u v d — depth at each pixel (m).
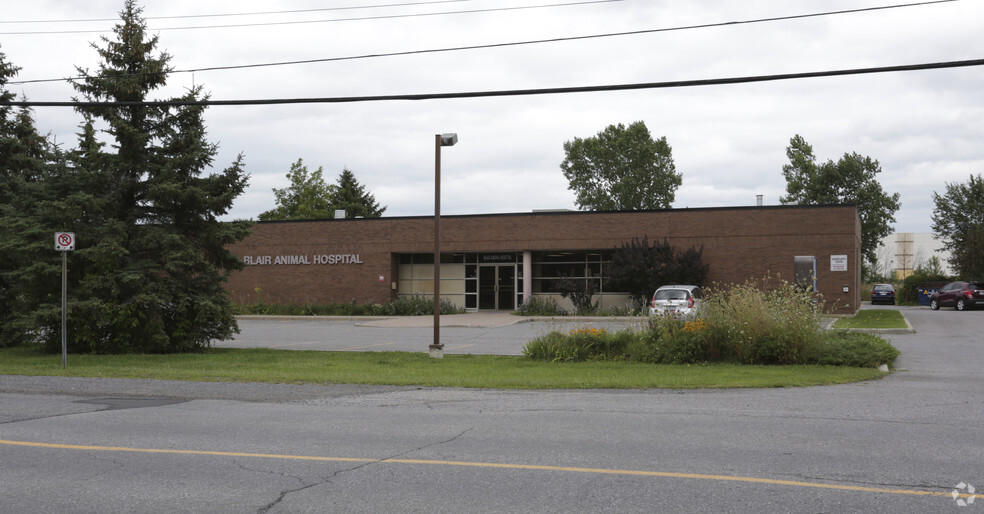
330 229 40.94
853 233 33.53
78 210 18.73
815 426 8.85
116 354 19.05
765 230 34.56
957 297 41.62
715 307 17.53
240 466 6.89
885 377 14.20
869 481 6.26
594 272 38.25
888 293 57.81
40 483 6.32
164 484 6.26
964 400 11.07
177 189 19.14
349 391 12.13
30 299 19.52
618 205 66.94
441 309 38.50
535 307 36.44
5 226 19.02
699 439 8.05
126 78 19.70
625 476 6.43
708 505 5.56
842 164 58.94
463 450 7.54
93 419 9.52
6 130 26.70
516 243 38.25
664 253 34.59
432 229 39.69
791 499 5.72
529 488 6.06
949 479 6.33
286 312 39.12
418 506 5.58
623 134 67.50
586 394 11.87
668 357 16.86
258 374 14.19
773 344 16.23
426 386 12.80
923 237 92.62
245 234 20.38
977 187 63.84
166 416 9.75
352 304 40.09
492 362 17.42
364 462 7.02
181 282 19.86
